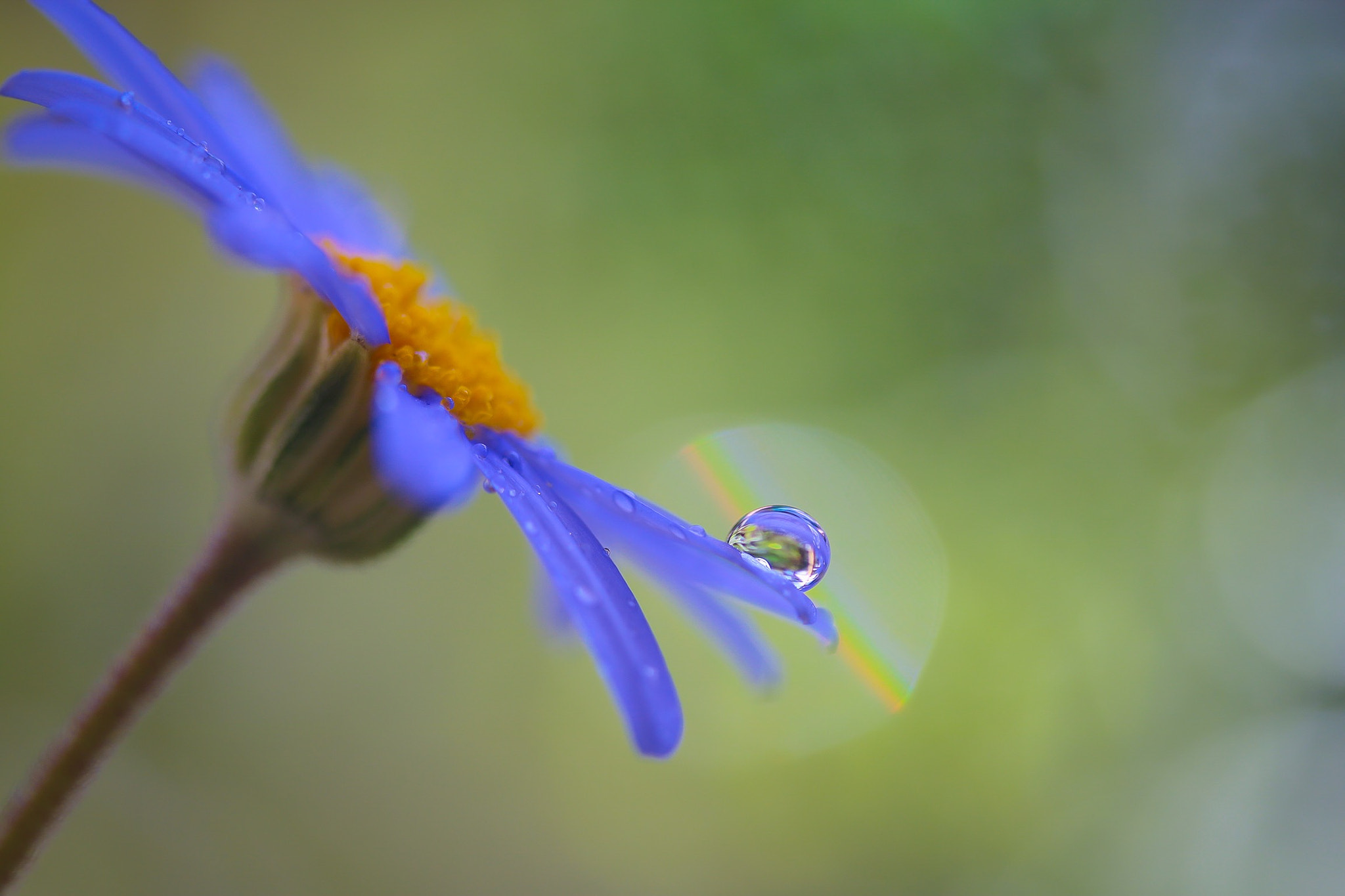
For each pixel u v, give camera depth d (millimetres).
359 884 195
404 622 209
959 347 198
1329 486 186
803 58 193
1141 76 188
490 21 207
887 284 197
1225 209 187
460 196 210
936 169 192
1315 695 188
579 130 204
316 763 199
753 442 140
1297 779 184
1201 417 192
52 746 111
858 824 192
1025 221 192
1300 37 184
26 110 182
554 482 114
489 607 213
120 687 112
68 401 193
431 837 200
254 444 112
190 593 112
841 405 201
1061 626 192
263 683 199
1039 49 187
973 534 195
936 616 141
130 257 199
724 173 198
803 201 196
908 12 186
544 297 209
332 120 209
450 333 115
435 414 111
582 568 108
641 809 203
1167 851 184
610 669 106
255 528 113
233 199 107
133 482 196
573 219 206
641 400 211
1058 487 195
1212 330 189
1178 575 192
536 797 207
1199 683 191
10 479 188
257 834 190
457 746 208
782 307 202
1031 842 187
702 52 196
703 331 205
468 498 114
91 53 110
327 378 112
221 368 203
